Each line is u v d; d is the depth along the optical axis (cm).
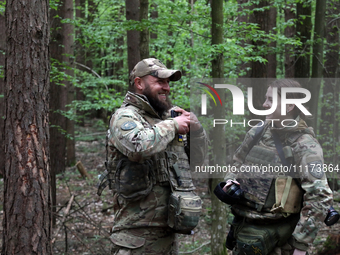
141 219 226
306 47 618
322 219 203
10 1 277
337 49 719
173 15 509
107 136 237
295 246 209
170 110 243
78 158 1283
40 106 281
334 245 412
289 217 224
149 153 208
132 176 222
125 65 1311
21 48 276
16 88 276
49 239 286
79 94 1590
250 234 227
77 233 535
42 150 282
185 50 466
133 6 605
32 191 275
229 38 536
